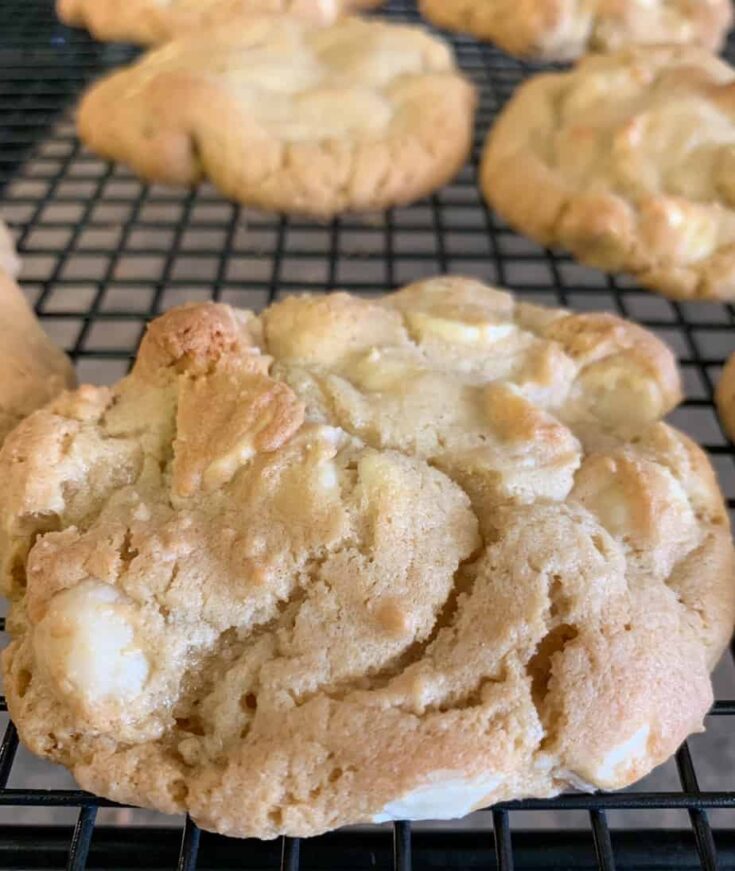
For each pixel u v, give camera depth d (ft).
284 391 0.32
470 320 0.36
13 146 0.59
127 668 0.27
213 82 0.53
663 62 0.56
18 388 0.37
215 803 0.25
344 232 0.58
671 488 0.32
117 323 0.57
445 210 0.59
